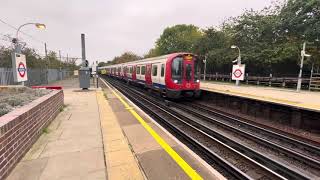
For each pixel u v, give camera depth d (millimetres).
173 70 13453
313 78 20781
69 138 5582
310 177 4520
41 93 8047
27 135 4648
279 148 6316
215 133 7633
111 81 38688
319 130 8289
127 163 4145
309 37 24969
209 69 42312
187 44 51219
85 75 19766
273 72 29906
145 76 18953
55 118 7945
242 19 33562
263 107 10938
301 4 24812
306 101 11102
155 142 5527
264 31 30547
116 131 6289
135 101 14656
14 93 8016
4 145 3467
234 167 4617
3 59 21766
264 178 4602
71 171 3764
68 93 16844
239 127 9180
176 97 13531
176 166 4141
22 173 3666
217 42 39000
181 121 9039
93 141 5363
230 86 22844
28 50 25828
